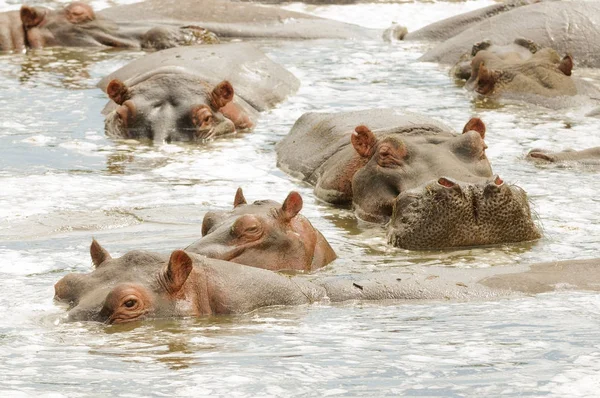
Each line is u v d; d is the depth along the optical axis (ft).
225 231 95.86
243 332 79.30
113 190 131.75
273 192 131.64
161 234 111.34
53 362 72.69
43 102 183.01
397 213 111.45
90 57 220.84
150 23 240.32
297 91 189.78
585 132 163.02
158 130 160.86
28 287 91.76
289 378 69.51
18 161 146.82
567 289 90.74
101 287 83.82
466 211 108.88
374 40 243.40
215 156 151.02
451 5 291.17
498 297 88.94
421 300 88.38
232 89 164.55
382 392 67.05
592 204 124.57
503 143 154.92
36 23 229.66
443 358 73.41
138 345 76.23
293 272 96.37
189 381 68.95
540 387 67.77
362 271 99.30
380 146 120.26
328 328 80.59
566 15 219.00
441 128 135.13
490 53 197.26
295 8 282.36
